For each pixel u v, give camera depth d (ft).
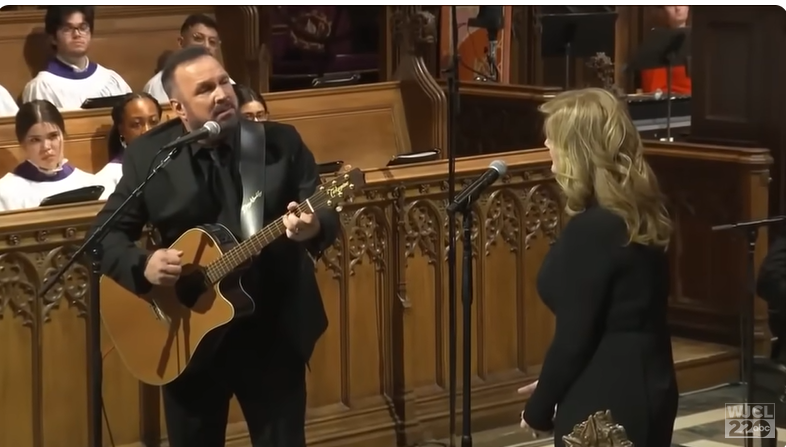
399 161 21.70
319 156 25.98
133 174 14.16
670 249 26.58
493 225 21.59
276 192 13.91
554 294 12.62
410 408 20.89
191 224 14.06
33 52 28.37
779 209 26.76
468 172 20.95
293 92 25.94
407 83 27.30
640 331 12.52
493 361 21.97
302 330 13.91
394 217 20.52
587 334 12.40
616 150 12.44
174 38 30.76
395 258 20.62
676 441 21.42
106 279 14.66
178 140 13.23
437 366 21.34
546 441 21.34
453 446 18.26
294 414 14.01
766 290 17.49
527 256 22.09
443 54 38.75
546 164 21.94
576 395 12.59
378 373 20.76
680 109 38.24
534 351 22.41
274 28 40.24
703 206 25.93
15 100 28.09
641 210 12.39
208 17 28.71
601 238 12.37
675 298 26.68
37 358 17.65
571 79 41.65
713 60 27.68
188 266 13.84
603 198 12.39
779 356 17.87
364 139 26.55
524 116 29.66
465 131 31.19
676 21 41.42
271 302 13.99
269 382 13.97
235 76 31.19
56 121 22.25
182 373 14.10
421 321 21.04
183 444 14.40
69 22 26.89
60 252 17.60
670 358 12.86
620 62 42.60
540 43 38.96
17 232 17.11
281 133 14.24
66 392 18.02
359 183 13.17
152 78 28.78
